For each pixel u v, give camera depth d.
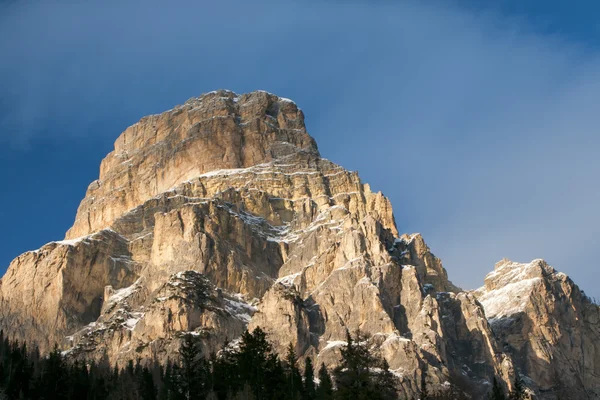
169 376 186.75
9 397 186.38
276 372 177.50
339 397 161.62
